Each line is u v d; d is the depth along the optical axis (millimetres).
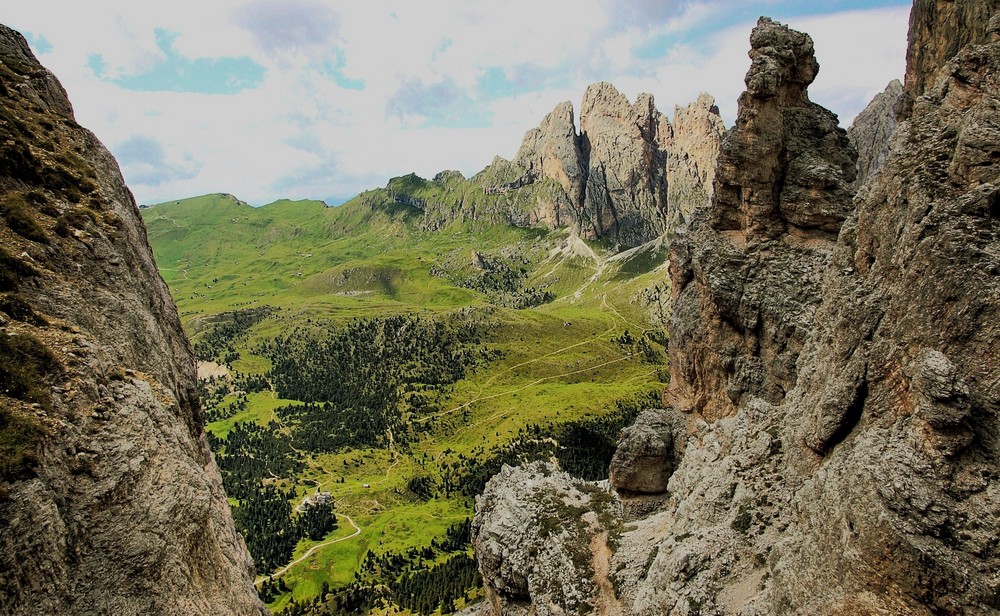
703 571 44156
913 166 40812
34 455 35281
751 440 52469
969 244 33094
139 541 38156
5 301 42906
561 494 80375
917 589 29094
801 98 77625
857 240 47188
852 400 39531
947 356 32812
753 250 76062
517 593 72500
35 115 60812
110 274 53812
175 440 45750
